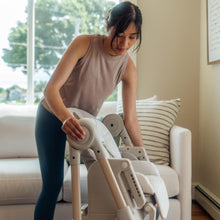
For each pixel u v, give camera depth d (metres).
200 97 2.61
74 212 0.99
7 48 2.54
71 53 1.18
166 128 2.02
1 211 1.69
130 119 1.43
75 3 2.61
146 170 1.30
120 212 0.96
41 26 2.57
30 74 2.55
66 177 1.72
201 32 2.61
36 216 1.27
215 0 2.20
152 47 2.61
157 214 1.17
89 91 1.32
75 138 0.97
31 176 1.69
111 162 1.03
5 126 2.14
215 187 2.24
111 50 1.22
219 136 2.19
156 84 2.62
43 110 1.34
